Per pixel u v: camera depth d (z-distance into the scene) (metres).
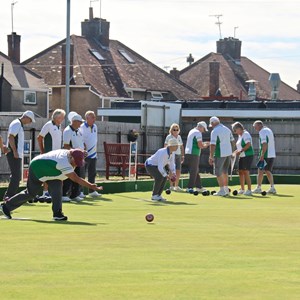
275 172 39.47
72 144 18.62
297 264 9.28
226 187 21.95
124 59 72.25
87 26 72.56
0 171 29.45
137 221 13.94
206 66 83.75
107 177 27.73
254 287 7.91
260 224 13.86
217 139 21.64
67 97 36.44
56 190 13.76
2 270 8.70
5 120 29.61
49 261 9.30
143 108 35.62
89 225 13.09
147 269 8.84
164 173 19.17
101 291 7.65
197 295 7.53
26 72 64.56
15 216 14.46
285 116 40.56
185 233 12.18
